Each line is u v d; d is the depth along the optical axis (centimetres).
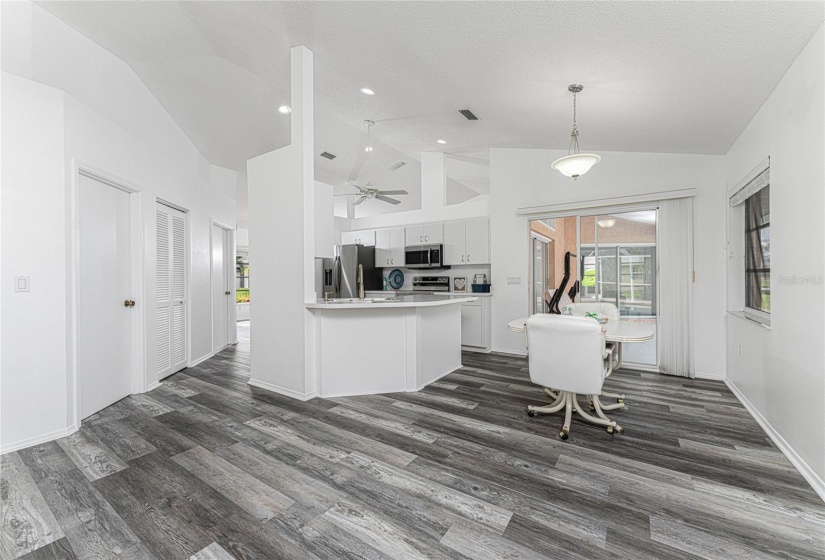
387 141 527
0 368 228
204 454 228
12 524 163
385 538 156
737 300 366
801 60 203
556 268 500
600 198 450
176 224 428
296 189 334
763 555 145
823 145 183
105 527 162
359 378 346
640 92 269
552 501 181
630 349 460
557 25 204
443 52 259
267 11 269
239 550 149
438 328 401
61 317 252
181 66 389
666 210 409
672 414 295
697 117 297
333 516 170
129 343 344
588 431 263
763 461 219
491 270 537
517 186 512
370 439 250
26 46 281
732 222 368
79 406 266
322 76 359
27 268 238
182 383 385
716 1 165
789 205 221
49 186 247
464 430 265
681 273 401
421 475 205
